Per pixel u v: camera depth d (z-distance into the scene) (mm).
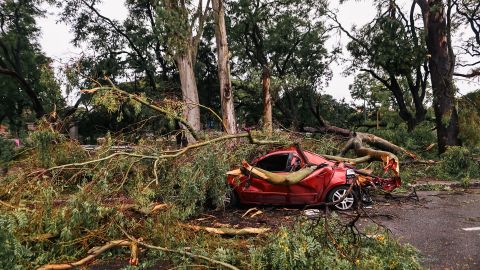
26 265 5102
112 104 7738
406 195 10359
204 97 30812
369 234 5664
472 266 5211
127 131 9539
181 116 9500
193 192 7223
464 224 7414
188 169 7375
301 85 25578
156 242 5973
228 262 5094
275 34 27438
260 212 8258
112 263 5617
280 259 4562
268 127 10883
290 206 8969
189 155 8062
